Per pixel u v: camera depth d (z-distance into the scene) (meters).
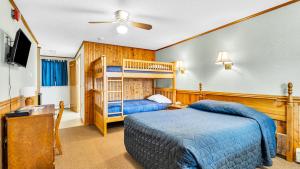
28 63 3.50
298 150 2.29
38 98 4.67
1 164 1.94
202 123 2.14
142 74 4.08
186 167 1.42
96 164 2.37
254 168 2.05
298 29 2.34
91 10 2.63
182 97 4.41
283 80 2.50
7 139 1.93
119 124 4.53
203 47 3.81
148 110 4.16
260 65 2.77
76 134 3.72
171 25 3.32
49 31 3.65
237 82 3.11
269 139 2.26
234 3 2.43
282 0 2.37
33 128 2.06
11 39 2.32
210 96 3.61
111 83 4.92
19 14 2.56
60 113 2.64
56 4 2.43
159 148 1.80
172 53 4.89
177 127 1.97
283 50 2.49
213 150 1.60
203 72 3.81
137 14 2.79
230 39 3.21
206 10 2.66
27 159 2.03
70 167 2.29
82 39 4.37
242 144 1.88
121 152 2.77
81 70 5.09
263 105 2.71
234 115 2.55
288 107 2.39
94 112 4.62
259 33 2.77
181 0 2.33
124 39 4.37
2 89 2.01
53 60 6.94
